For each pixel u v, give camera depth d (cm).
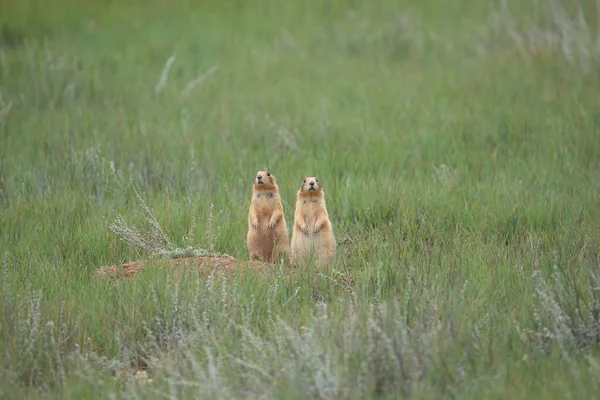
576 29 3931
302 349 1172
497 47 4003
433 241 1794
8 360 1230
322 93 3388
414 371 1134
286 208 1998
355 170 2377
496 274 1535
